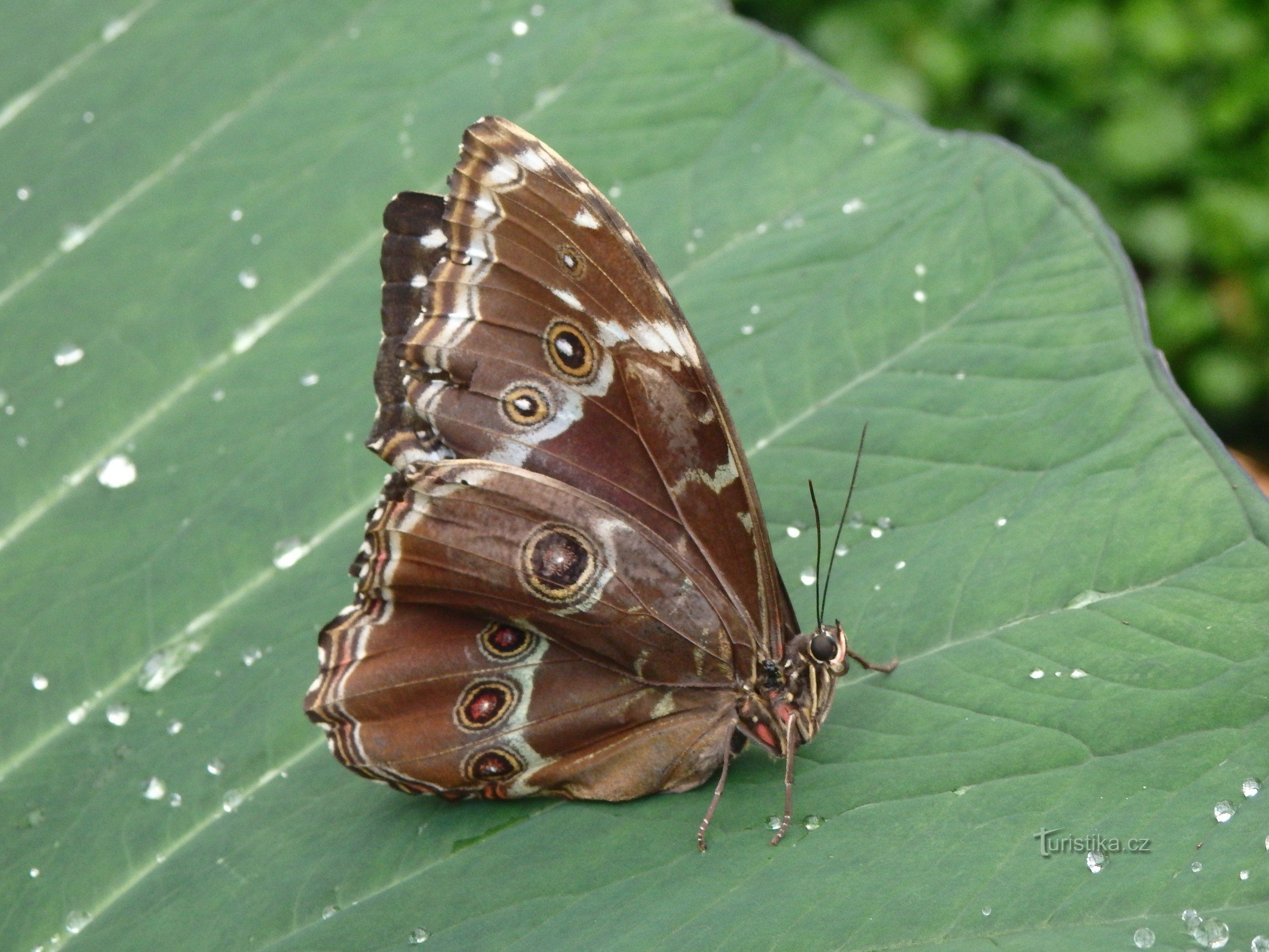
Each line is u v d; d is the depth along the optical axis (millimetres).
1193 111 1604
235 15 918
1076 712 801
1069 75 1621
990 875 787
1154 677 801
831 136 879
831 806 802
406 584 809
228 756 820
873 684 814
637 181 882
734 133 883
